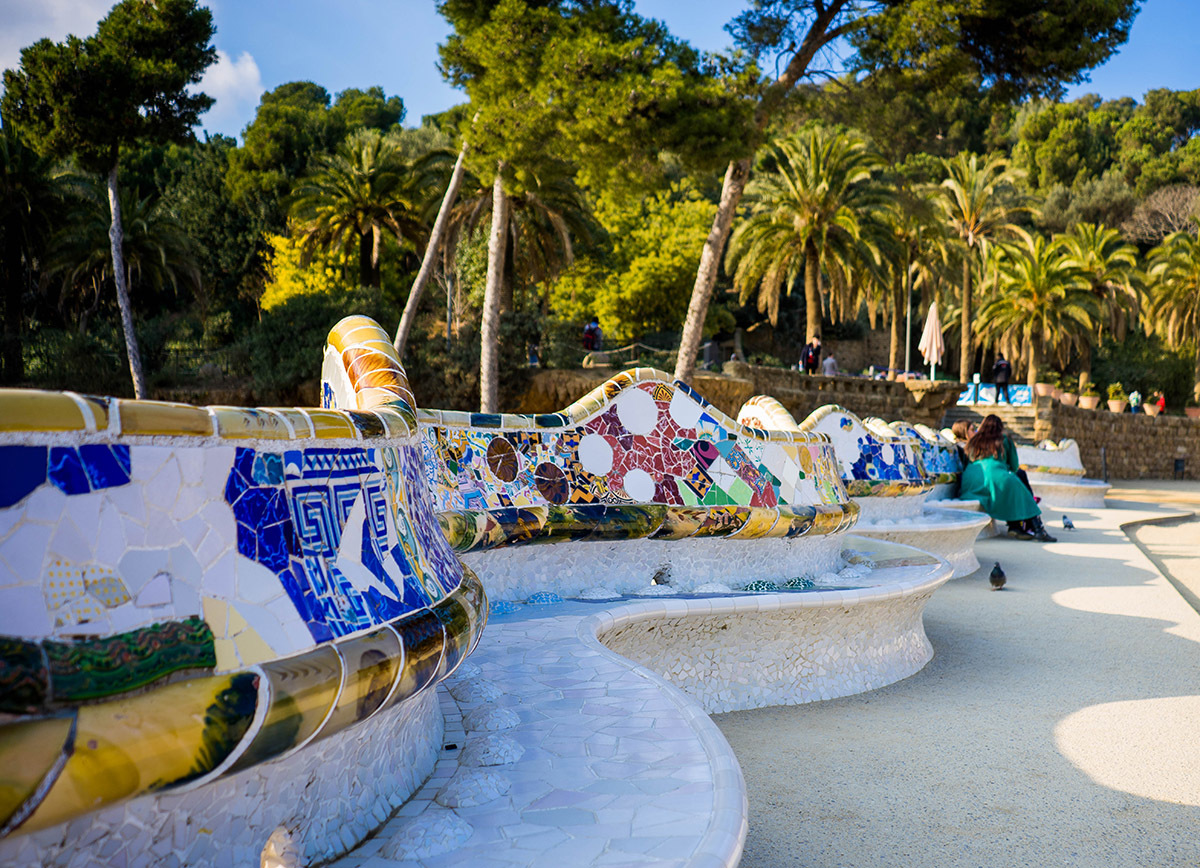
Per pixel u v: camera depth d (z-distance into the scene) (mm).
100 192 35500
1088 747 4586
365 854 2195
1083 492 19250
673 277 41969
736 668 5242
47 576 1578
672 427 5746
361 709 2061
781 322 56219
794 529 5969
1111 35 14234
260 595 1928
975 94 15609
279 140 46500
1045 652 6637
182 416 1842
